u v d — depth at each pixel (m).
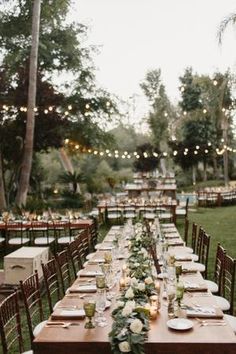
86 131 22.41
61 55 21.62
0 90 20.47
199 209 20.94
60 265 6.41
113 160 38.81
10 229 11.18
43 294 7.64
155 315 4.00
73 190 24.78
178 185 34.06
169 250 7.23
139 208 15.19
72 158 33.75
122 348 3.10
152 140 36.78
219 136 32.22
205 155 32.28
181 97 34.09
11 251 11.69
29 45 20.75
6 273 7.75
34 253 8.09
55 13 20.19
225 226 15.16
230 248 11.34
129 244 6.85
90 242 9.73
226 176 27.88
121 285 4.78
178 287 4.09
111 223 16.20
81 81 22.34
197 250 9.06
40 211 15.24
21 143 21.34
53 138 21.70
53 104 20.94
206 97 28.53
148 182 21.06
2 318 3.99
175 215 15.22
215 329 3.72
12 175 21.81
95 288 4.93
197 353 3.45
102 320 3.99
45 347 3.53
